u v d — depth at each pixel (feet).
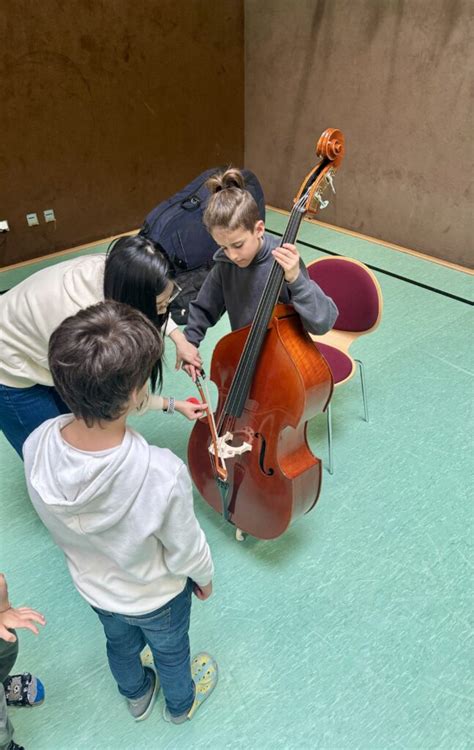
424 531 6.63
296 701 5.10
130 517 3.01
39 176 12.98
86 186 13.80
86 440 2.97
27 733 4.92
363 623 5.70
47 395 5.74
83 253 14.07
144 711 4.99
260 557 6.40
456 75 11.07
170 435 8.19
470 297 11.47
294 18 13.44
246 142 16.37
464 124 11.34
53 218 13.62
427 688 5.16
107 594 3.51
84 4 11.91
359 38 12.35
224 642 5.56
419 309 11.10
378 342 10.10
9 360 5.30
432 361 9.55
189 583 3.97
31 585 6.16
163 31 13.33
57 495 2.96
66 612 5.91
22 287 5.13
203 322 6.40
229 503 6.21
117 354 2.66
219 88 15.03
